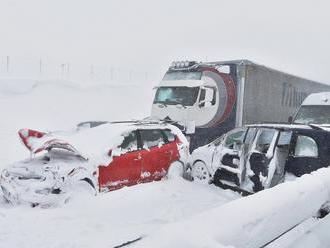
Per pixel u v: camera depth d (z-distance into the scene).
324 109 12.00
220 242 1.83
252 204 2.27
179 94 14.12
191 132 13.18
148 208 7.14
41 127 20.70
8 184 6.88
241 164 8.05
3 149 13.16
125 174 8.08
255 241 2.19
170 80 14.69
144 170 8.54
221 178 8.62
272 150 7.62
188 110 13.75
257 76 15.46
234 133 8.90
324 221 2.84
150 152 8.68
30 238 5.43
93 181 7.32
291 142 7.64
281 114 17.78
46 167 6.86
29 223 5.95
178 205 7.40
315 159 7.25
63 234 5.62
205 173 9.04
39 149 6.95
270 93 16.53
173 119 13.99
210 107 14.11
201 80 13.94
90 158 7.38
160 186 8.47
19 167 7.07
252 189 7.81
